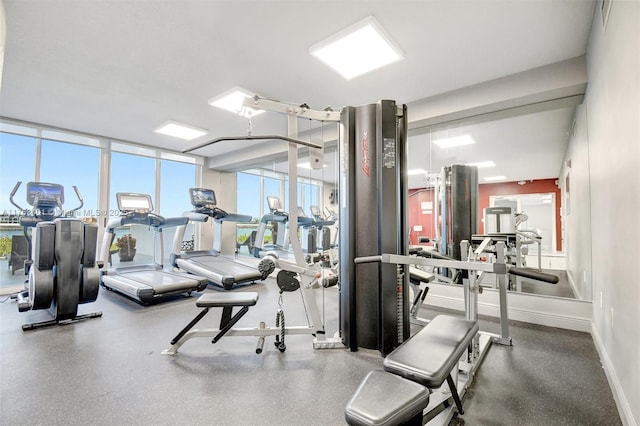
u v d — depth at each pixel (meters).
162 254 5.09
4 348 2.54
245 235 6.41
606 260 2.15
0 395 1.87
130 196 4.80
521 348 2.57
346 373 2.16
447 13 2.14
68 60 2.79
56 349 2.53
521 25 2.27
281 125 4.59
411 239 4.39
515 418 1.68
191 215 5.16
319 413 1.72
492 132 3.95
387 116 2.48
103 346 2.60
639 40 1.37
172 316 3.42
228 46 2.57
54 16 2.19
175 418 1.67
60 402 1.81
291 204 2.70
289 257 3.64
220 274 4.64
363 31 2.31
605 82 1.98
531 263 4.15
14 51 2.64
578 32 2.35
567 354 2.46
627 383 1.66
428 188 4.31
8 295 4.21
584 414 1.71
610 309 2.06
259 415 1.70
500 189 4.29
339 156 2.73
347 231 2.59
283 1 2.04
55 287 3.18
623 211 1.71
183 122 4.46
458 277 3.76
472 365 2.06
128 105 3.84
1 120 4.23
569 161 3.78
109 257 5.12
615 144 1.81
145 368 2.22
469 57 2.69
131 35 2.42
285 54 2.68
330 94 3.46
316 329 2.63
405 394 1.08
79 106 3.88
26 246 4.47
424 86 3.25
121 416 1.68
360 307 2.54
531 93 2.88
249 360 2.36
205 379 2.07
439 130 3.96
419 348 1.42
